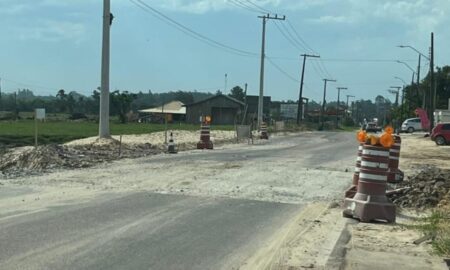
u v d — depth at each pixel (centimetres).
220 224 1045
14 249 816
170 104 12456
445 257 815
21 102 13475
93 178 1666
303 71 9244
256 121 7119
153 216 1097
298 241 925
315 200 1375
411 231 1019
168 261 779
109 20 3058
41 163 2061
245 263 782
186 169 1939
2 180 1616
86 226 986
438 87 10225
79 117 10769
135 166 2028
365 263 774
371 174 1133
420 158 3003
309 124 10056
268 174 1847
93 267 736
